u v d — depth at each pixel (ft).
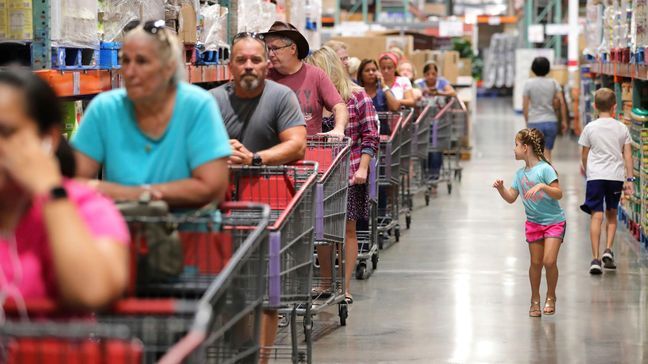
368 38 82.02
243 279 20.12
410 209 60.49
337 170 32.35
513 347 31.99
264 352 26.23
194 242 18.85
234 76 28.04
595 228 44.62
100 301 13.53
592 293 40.14
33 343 13.28
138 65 18.83
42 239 14.55
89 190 14.57
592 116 83.05
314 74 35.86
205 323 13.15
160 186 19.39
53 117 14.21
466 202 68.33
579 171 85.05
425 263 46.80
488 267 45.80
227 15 45.65
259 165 26.35
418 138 64.18
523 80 158.92
